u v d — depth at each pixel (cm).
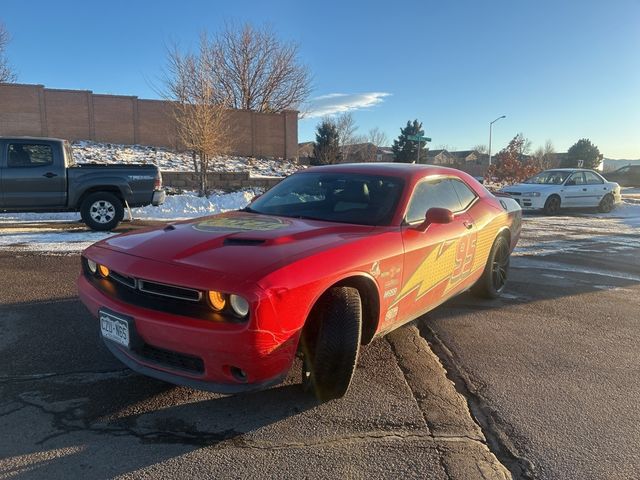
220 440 268
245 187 1805
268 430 279
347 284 311
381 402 315
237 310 252
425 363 379
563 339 441
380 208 378
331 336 291
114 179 968
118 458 250
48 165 928
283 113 3166
